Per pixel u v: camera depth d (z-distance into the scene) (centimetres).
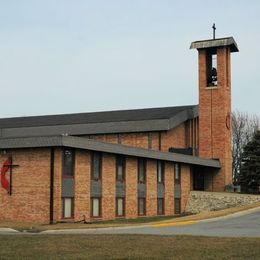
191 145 5806
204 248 1736
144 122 5416
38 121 5991
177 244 1847
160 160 4534
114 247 1766
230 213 3844
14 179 3506
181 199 4891
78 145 3491
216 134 5600
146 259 1512
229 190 5456
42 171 3425
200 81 5738
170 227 2942
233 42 5712
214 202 4928
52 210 3356
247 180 5778
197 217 3638
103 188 3816
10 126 5838
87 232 2625
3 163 3547
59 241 1944
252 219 3484
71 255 1580
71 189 3512
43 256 1560
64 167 3478
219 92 5634
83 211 3600
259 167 5741
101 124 5541
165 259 1511
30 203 3438
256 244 1841
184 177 4972
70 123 5656
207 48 5731
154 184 4466
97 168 3788
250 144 5884
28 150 3481
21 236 2184
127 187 4094
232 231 2595
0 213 3528
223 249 1711
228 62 5759
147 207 4338
